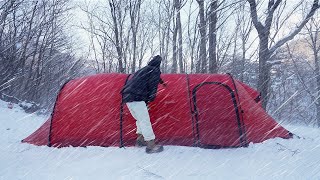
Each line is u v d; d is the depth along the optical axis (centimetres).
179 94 624
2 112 1212
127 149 575
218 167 475
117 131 605
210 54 1420
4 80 1984
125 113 613
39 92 2559
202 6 1491
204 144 592
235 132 599
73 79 704
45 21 2350
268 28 1291
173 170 461
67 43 2838
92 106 629
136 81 554
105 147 589
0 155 539
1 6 1823
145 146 587
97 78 670
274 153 548
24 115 1245
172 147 582
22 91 2230
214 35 1417
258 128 627
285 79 2798
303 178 424
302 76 2870
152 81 559
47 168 472
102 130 609
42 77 2602
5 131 831
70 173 449
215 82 636
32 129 912
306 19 1228
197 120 606
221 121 606
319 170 457
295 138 656
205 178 429
